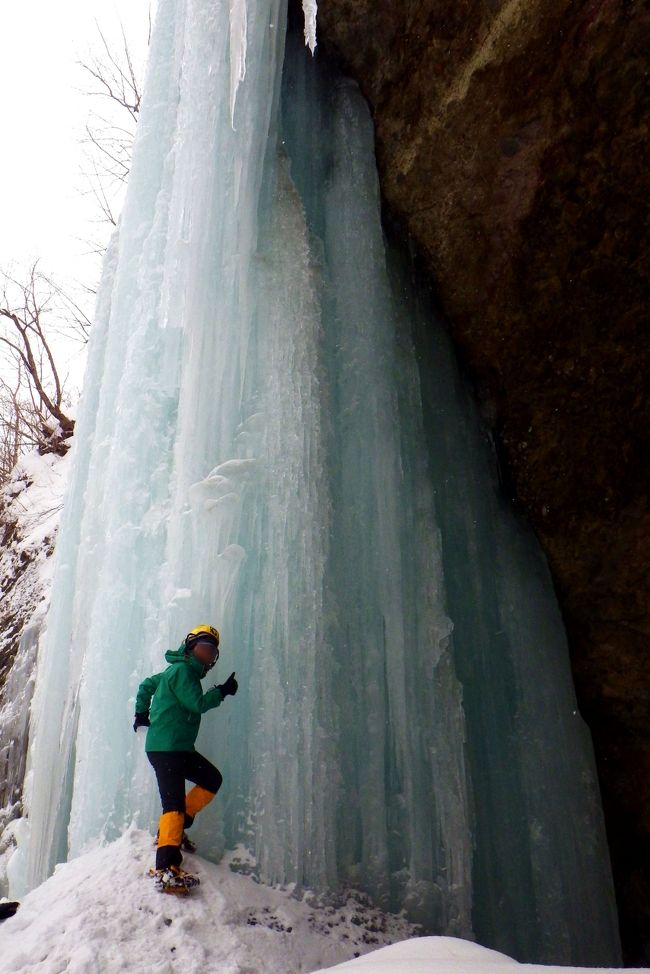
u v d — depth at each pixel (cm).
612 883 574
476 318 654
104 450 546
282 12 596
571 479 650
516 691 596
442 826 462
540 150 559
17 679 874
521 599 625
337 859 425
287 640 447
